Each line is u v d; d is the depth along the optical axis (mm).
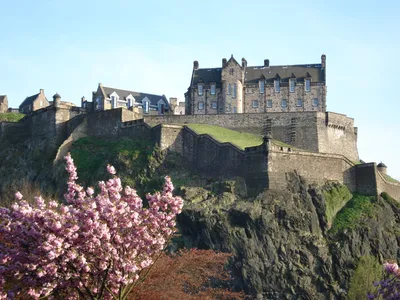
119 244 32312
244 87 126000
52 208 34844
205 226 80875
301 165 90500
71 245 31109
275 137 107562
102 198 32156
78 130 103250
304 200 87062
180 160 94375
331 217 88562
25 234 31094
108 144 99938
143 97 144500
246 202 84438
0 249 31656
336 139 110375
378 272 84125
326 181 93125
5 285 31938
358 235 85562
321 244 83250
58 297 34188
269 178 86062
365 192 95125
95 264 32312
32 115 113562
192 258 49250
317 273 81062
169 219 34531
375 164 95312
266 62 131250
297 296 78812
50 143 105938
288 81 124938
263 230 81312
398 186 102938
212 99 125812
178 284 45000
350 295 80625
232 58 125750
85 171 95250
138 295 40250
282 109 124438
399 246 88562
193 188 87875
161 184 89312
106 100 137625
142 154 93750
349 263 82562
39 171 102312
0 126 116062
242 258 78688
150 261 34406
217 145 92625
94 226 30703
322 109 123562
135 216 32469
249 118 108500
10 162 108188
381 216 90188
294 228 83312
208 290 51469
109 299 34344
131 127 99188
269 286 78438
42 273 30281
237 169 89500
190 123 107750
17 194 32906
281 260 80312
